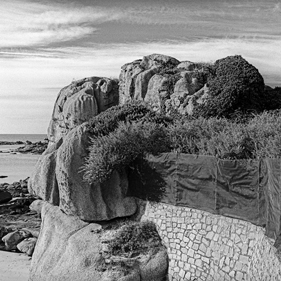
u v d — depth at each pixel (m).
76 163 23.12
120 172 23.66
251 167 17.36
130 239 21.23
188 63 33.00
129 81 33.19
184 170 20.62
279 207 14.54
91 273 20.33
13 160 112.31
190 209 20.36
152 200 22.36
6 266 25.83
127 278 19.61
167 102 30.48
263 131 19.97
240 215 17.95
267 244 15.44
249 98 28.48
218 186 18.94
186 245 19.95
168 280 20.25
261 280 15.25
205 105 28.42
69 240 22.38
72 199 23.06
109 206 23.17
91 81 36.12
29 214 39.59
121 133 22.89
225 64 29.61
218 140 20.12
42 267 22.33
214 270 18.36
